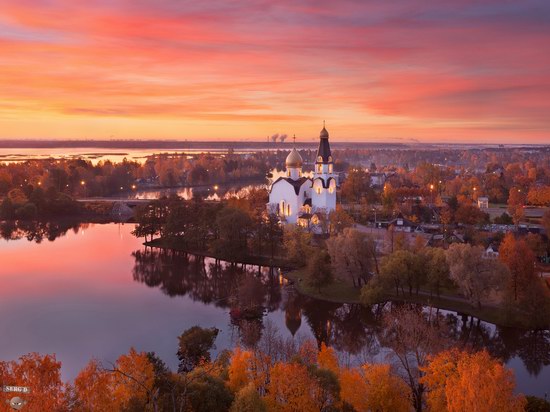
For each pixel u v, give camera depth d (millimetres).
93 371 55375
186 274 156875
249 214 184125
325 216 189500
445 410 56469
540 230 177625
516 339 105625
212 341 97938
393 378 61469
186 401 52250
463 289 117688
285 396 58125
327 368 64625
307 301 129875
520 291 114438
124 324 114062
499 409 49031
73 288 141750
